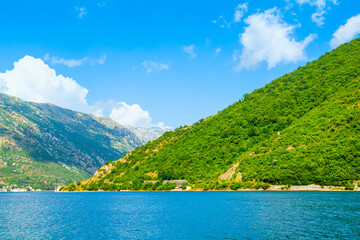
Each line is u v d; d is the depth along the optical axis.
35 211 98.88
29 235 56.84
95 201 136.88
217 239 48.56
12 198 199.00
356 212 68.88
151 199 134.50
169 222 67.12
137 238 52.09
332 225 55.28
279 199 102.19
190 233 53.97
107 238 52.91
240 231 53.59
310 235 48.28
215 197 125.88
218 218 69.38
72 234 56.97
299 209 76.62
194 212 82.00
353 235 47.47
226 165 189.75
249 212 76.00
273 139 179.88
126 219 74.50
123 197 157.62
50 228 63.78
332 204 83.06
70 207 110.75
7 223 71.56
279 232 51.25
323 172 129.25
